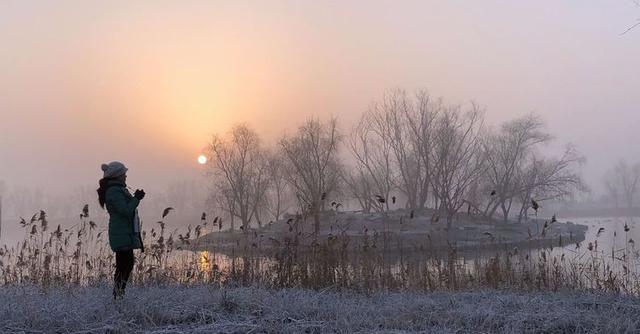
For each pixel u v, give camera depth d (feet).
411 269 31.81
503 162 181.68
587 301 21.77
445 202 142.10
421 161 181.06
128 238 20.10
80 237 33.37
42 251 32.27
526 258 35.35
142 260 31.53
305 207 34.58
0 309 18.08
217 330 16.63
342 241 32.19
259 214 180.45
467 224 122.62
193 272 31.04
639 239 81.92
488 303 21.12
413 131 180.24
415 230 76.84
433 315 18.94
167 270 31.37
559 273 30.63
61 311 17.87
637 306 19.83
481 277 31.83
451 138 163.12
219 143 170.91
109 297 20.01
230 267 31.04
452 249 36.47
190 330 16.85
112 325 16.87
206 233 40.83
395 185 192.24
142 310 18.22
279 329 16.99
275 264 30.12
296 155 160.76
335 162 171.01
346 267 29.91
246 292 21.76
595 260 32.65
